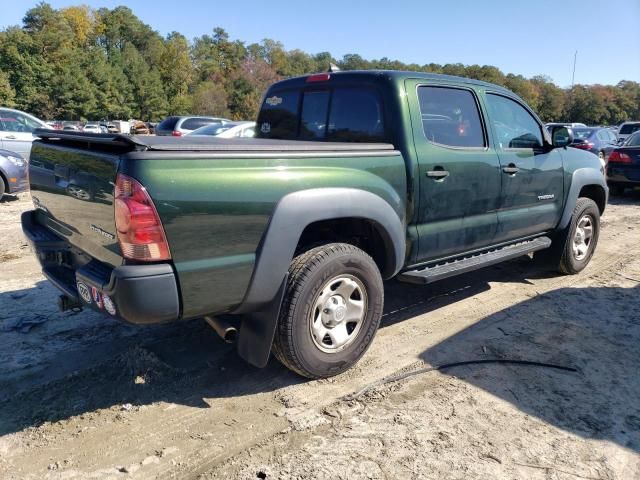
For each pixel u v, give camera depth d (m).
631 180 11.59
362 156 3.43
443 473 2.62
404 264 3.89
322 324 3.34
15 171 9.81
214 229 2.78
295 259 3.21
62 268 3.51
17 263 5.90
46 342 3.94
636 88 107.62
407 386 3.43
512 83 96.94
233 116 105.25
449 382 3.48
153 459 2.70
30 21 108.50
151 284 2.62
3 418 3.01
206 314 2.92
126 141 2.60
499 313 4.70
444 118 4.08
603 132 17.16
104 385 3.37
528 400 3.29
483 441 2.88
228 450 2.77
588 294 5.24
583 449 2.83
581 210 5.62
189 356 3.75
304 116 4.49
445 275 4.04
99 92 97.25
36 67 92.19
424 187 3.80
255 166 2.92
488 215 4.46
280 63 141.38
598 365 3.76
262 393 3.32
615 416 3.14
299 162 3.11
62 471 2.60
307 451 2.77
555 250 5.64
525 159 4.74
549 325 4.45
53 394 3.26
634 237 7.93
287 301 3.12
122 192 2.57
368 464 2.67
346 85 4.13
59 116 95.06
